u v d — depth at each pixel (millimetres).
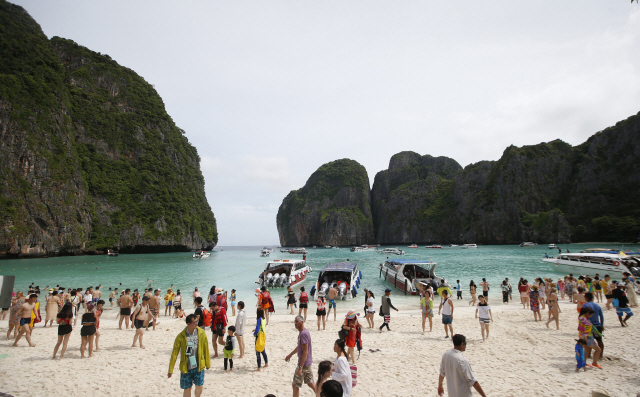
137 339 12148
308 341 6688
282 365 9219
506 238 126000
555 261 40844
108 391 7555
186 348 6168
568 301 19734
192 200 113625
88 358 9930
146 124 111125
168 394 7422
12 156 66000
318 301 13781
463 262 55156
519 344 10852
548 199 130000
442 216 164000
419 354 10102
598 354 8328
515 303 19844
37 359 9773
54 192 71750
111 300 20078
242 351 9977
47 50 85000
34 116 72188
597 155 126562
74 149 83438
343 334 8531
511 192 128750
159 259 72188
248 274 41594
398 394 7219
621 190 116375
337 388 3859
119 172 95000
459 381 5000
